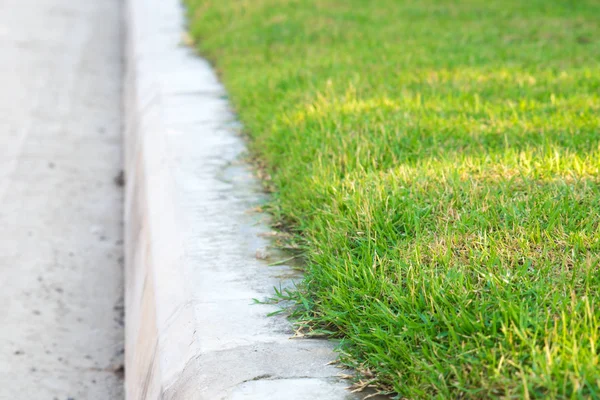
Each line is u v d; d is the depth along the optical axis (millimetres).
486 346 2715
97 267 5688
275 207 4418
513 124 4984
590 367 2461
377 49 7453
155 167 5426
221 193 4766
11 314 5020
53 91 9312
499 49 7363
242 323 3283
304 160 4738
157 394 3211
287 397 2752
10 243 5891
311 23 8797
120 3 14203
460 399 2594
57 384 4410
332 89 5910
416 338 2881
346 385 2826
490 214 3643
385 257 3371
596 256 3160
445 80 6203
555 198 3758
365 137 4770
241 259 3895
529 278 3094
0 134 7953
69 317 5059
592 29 8312
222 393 2822
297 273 3740
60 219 6328
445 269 3182
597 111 5254
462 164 4281
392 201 3797
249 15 9430
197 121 6199
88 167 7344
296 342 3129
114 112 8805
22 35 11508
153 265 4168
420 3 9984
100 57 10789
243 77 6922
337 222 3775
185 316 3432
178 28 9953
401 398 2711
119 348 4797
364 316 3098
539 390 2496
